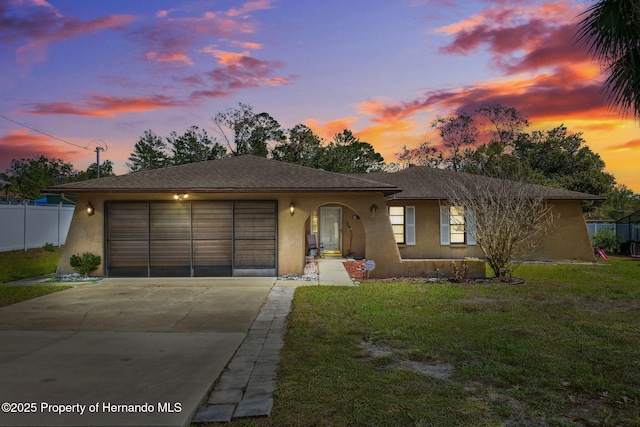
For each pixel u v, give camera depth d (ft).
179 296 34.12
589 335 22.33
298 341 21.22
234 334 22.76
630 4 17.57
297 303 30.66
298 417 12.95
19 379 15.71
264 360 18.38
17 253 59.67
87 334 22.71
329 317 26.40
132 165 125.80
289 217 44.88
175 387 14.89
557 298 32.86
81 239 44.39
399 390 14.99
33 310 28.89
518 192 48.55
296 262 44.68
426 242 61.26
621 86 18.99
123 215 44.83
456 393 14.76
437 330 23.25
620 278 43.96
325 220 56.80
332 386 15.30
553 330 23.22
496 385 15.58
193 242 44.88
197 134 121.70
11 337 22.07
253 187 43.62
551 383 15.62
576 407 13.82
